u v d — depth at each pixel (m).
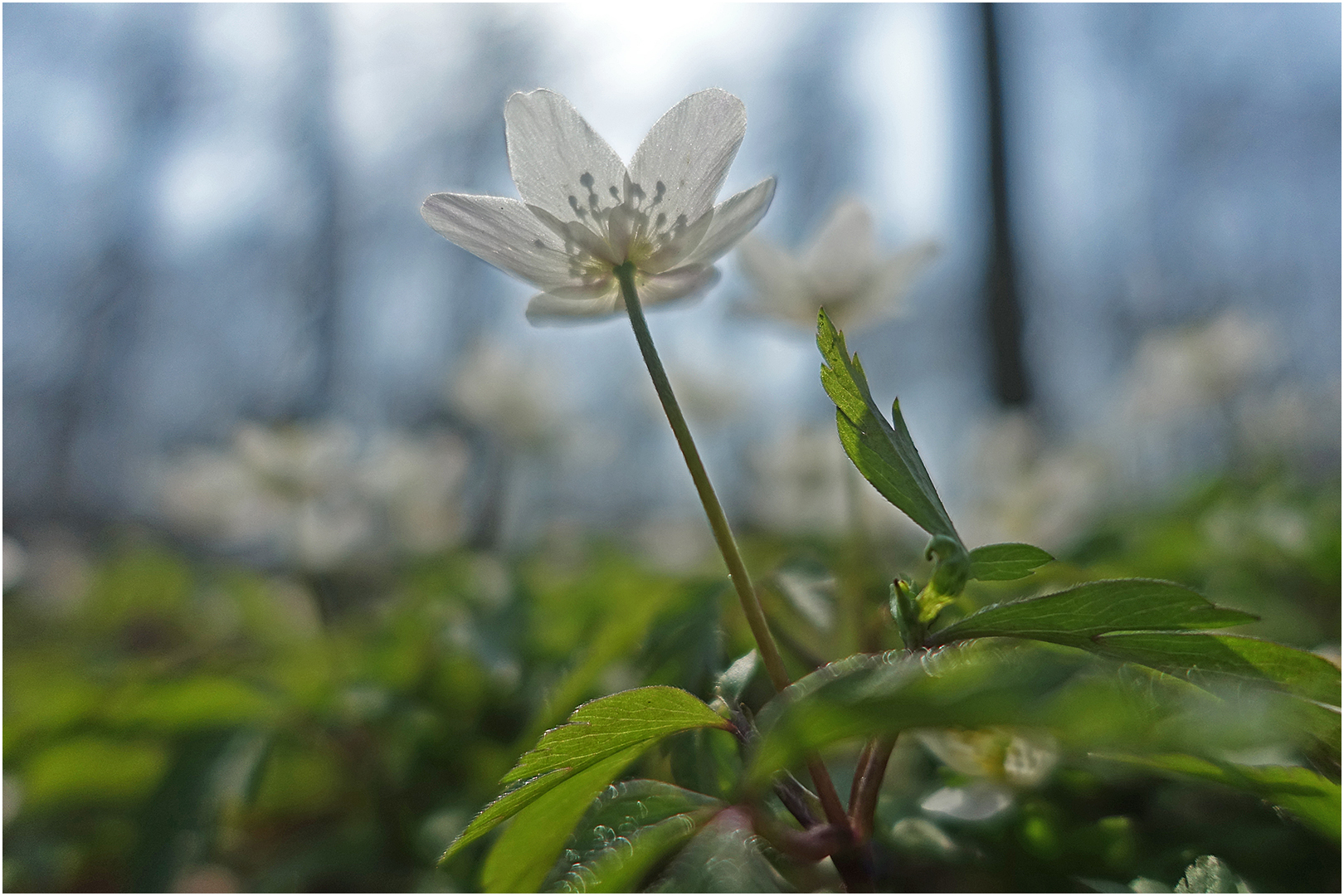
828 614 0.17
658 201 0.13
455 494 0.53
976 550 0.12
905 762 0.18
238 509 0.41
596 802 0.12
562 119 0.13
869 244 0.24
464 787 0.21
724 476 0.59
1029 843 0.14
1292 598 0.27
